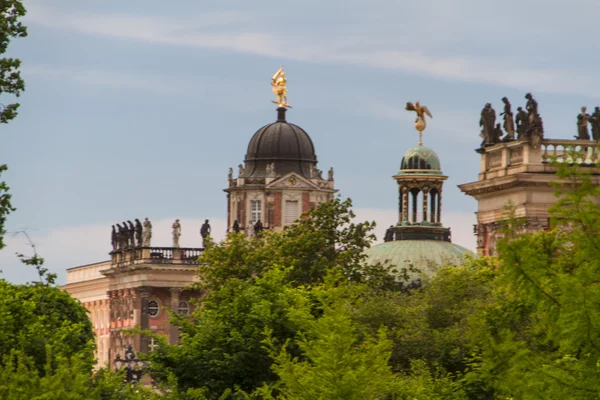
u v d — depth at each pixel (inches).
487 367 5920.3
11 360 7623.0
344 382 6702.8
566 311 5374.0
